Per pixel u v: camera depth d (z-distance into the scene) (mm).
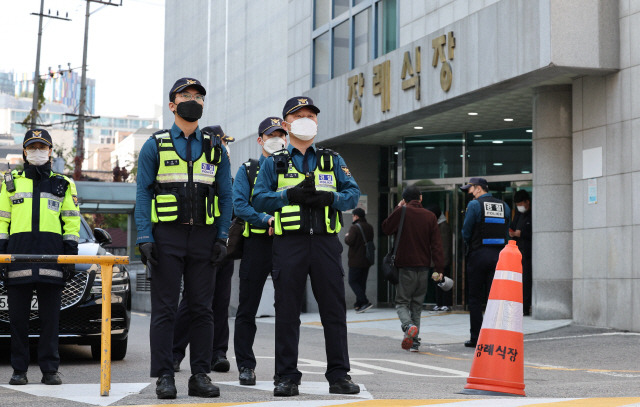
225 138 7668
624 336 11766
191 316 6047
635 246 12148
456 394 6051
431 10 15812
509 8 12938
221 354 8164
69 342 9023
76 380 7473
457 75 14148
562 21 12195
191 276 6008
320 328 15055
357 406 5344
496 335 6082
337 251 6117
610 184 12609
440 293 17656
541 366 9297
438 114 15773
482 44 13547
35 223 7090
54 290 7035
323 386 6746
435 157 18203
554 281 13797
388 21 17375
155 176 5973
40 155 7199
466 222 11148
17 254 6547
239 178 7082
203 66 32875
